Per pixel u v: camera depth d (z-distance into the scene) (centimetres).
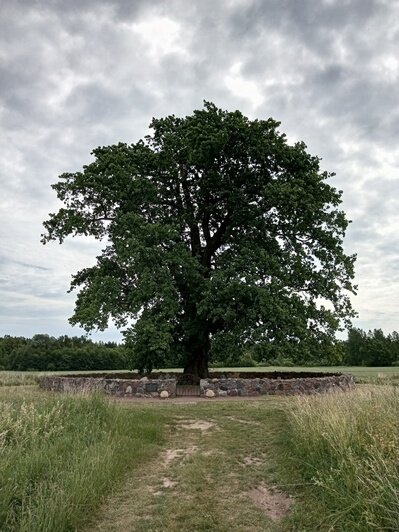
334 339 2164
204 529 581
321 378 2008
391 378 2623
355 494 577
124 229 2094
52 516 545
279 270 2039
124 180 2175
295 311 2038
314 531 559
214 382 1895
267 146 2177
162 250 2094
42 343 6600
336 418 804
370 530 511
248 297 2009
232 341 2073
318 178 2184
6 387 2225
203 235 2508
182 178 2352
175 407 1533
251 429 1161
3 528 534
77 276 2439
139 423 1159
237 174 2323
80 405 1122
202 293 2025
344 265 2264
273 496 708
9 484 612
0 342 6844
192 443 1034
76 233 2305
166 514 624
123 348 2111
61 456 754
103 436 925
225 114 2281
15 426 851
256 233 2270
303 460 799
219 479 776
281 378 2164
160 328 2005
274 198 2059
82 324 1964
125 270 2239
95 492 659
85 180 2198
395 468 568
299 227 2222
